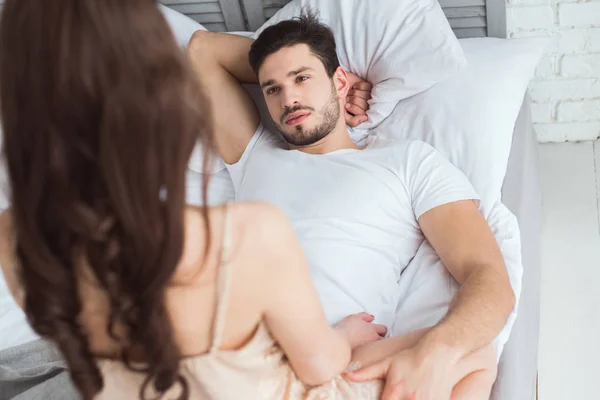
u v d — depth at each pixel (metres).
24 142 0.71
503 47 1.88
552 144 2.37
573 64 2.17
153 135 0.71
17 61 0.69
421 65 1.77
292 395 1.09
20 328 1.51
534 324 1.66
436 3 1.81
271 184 1.64
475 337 1.28
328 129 1.67
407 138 1.77
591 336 1.87
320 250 1.52
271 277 0.93
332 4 1.88
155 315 0.81
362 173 1.59
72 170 0.72
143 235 0.74
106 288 0.79
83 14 0.67
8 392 1.47
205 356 0.95
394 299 1.53
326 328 1.05
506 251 1.55
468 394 1.25
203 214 0.82
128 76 0.68
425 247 1.59
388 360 1.24
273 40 1.67
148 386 0.96
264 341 1.00
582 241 2.10
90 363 0.88
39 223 0.74
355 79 1.87
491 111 1.73
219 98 1.81
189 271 0.86
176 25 2.01
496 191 1.64
